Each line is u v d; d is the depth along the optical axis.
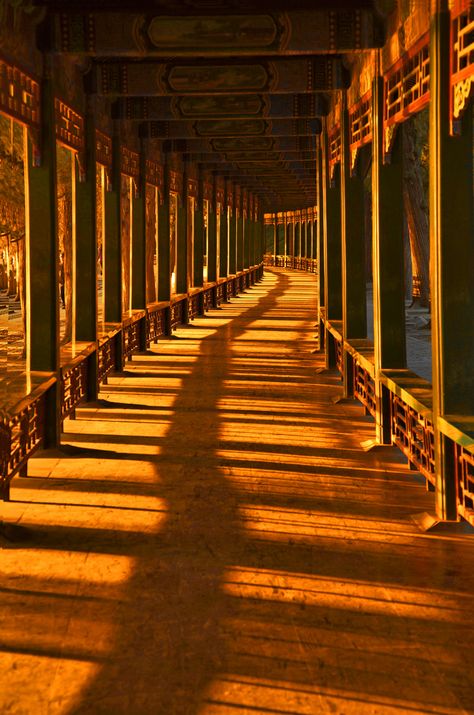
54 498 6.32
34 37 7.61
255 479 6.84
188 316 19.94
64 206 15.02
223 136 14.15
